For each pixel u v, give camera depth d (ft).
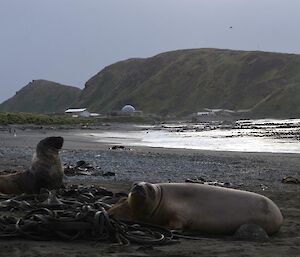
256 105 559.79
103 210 25.58
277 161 85.20
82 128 260.42
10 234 24.26
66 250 22.18
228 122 396.37
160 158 85.81
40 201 35.04
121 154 93.35
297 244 25.14
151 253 22.24
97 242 24.07
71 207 29.96
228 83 655.76
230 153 103.09
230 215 27.17
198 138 167.53
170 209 27.55
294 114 514.27
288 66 647.56
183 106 645.51
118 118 417.69
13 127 230.89
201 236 26.91
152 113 626.23
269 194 45.88
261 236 26.17
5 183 39.52
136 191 26.84
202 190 28.19
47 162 39.91
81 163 65.62
